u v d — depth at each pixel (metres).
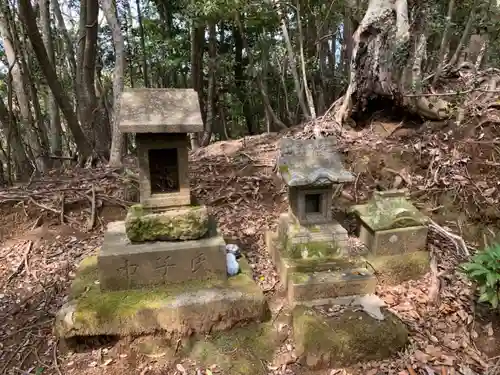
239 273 3.85
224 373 3.17
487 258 3.43
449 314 3.71
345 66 9.32
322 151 3.92
